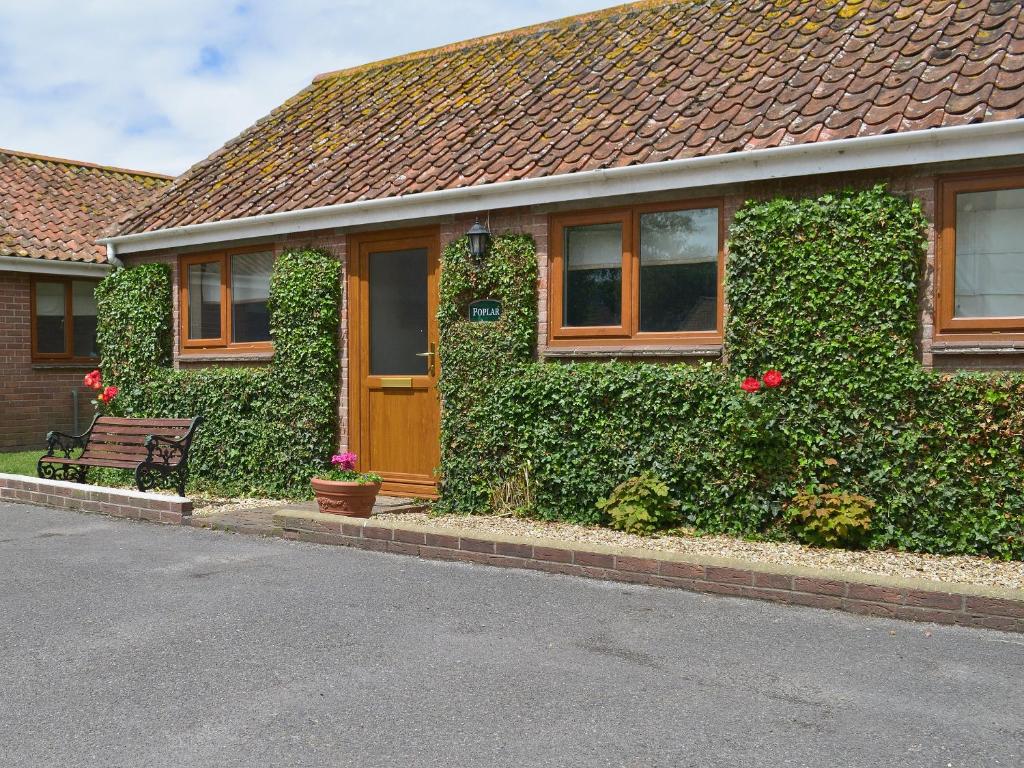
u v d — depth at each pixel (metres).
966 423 6.73
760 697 4.28
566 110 9.65
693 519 7.74
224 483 10.94
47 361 15.91
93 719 4.07
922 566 6.44
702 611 5.68
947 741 3.80
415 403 9.80
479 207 8.86
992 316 6.86
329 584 6.33
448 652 4.91
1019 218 6.77
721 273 7.80
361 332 10.16
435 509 9.07
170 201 12.08
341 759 3.66
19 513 9.34
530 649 4.96
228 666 4.71
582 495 8.29
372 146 10.96
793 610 5.70
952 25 8.09
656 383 7.83
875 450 7.02
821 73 8.16
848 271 7.08
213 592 6.12
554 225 8.62
